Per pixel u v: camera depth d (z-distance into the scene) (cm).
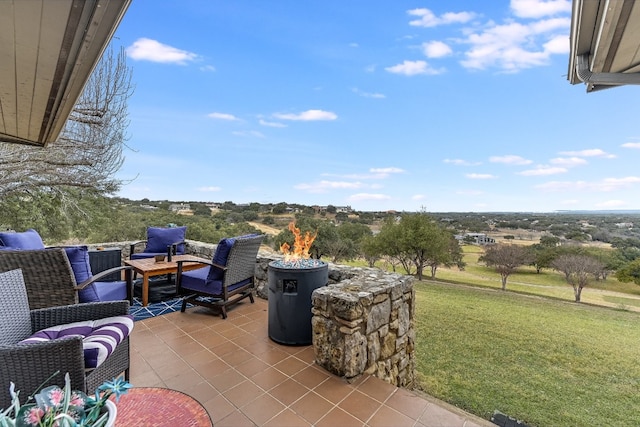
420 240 1289
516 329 476
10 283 179
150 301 393
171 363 238
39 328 187
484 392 283
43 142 320
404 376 278
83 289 258
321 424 173
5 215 650
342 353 221
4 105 214
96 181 662
